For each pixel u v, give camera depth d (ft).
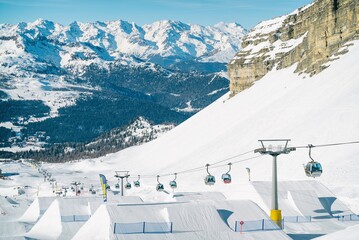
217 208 195.11
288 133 525.75
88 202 276.00
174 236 176.55
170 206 188.55
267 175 435.94
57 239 240.32
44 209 327.26
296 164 433.89
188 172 558.97
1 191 651.66
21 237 251.19
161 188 293.84
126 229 176.14
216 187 424.05
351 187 325.42
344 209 251.19
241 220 188.44
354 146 428.15
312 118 531.09
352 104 516.32
